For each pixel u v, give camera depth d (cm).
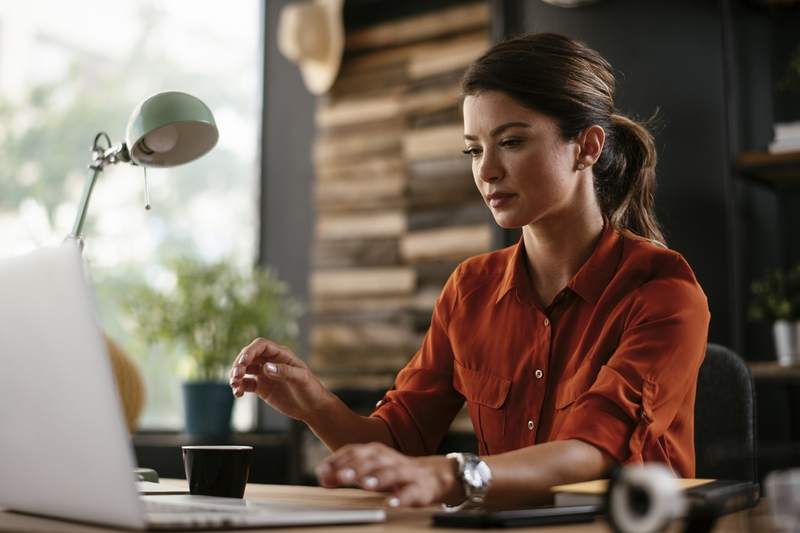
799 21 325
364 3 406
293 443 349
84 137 437
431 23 390
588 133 154
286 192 425
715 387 166
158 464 385
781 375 277
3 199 437
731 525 96
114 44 444
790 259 320
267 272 395
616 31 352
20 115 441
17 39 445
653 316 142
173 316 360
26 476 103
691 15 339
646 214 169
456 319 172
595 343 152
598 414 128
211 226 430
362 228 400
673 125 339
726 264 326
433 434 173
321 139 414
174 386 411
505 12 372
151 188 430
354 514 100
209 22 441
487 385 164
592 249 159
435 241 381
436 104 386
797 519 79
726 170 329
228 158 434
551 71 150
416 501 97
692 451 150
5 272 99
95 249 425
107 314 419
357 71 408
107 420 90
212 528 92
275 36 434
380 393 380
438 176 383
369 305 395
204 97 439
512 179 150
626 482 76
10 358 100
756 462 88
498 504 113
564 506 104
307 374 153
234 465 132
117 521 91
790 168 299
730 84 314
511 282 163
